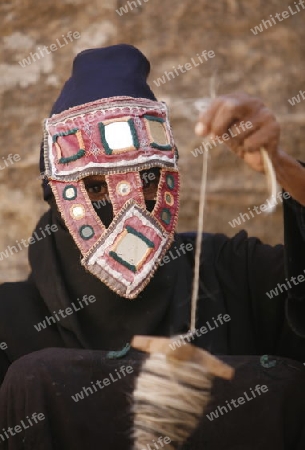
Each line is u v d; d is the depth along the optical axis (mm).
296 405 3305
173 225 3645
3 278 5590
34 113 5621
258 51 5605
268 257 3838
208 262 3875
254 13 5602
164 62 5602
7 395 3268
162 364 3182
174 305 3729
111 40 5598
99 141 3631
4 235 5621
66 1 5621
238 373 3295
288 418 3307
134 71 3873
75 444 3277
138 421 3234
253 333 3777
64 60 5633
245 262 3857
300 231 3213
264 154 2803
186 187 5586
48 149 3701
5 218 5621
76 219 3602
